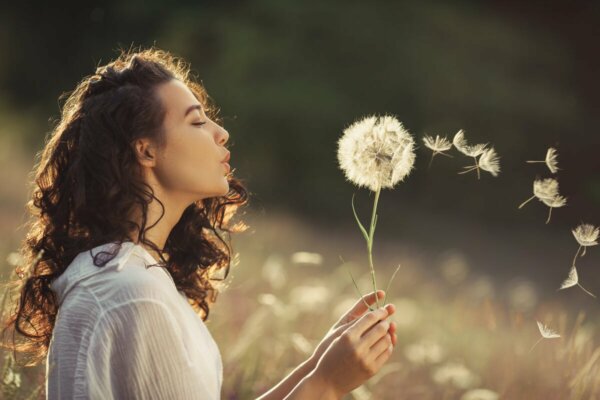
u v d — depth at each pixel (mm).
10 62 32688
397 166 2301
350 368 2045
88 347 1844
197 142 2121
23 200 13312
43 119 29516
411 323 7625
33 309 2256
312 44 30344
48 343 2332
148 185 2107
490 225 29703
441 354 5965
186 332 1940
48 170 2242
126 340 1835
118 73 2176
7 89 32375
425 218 28422
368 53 30531
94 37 33312
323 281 8273
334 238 19594
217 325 4809
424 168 29844
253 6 30516
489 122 30609
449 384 4785
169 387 1847
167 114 2117
